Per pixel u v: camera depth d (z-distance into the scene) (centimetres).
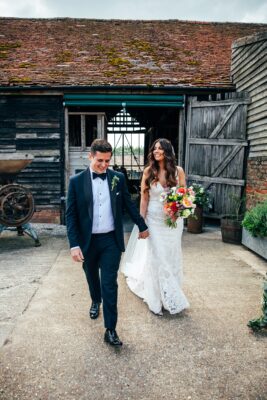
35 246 624
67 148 827
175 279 337
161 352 268
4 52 905
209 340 286
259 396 218
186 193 322
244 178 730
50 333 296
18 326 309
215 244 635
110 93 785
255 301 370
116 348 272
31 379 234
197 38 1058
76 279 440
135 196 1267
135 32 1077
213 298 378
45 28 1071
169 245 333
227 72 851
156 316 330
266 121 632
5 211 597
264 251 519
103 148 262
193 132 801
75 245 271
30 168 832
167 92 790
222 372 243
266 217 522
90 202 273
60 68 834
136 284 380
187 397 217
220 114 752
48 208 845
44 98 811
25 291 396
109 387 226
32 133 822
